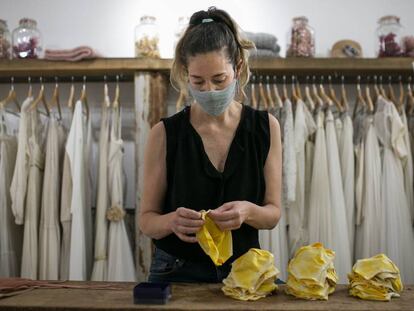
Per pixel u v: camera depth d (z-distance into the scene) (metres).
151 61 1.95
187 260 1.07
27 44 2.06
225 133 1.11
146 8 2.34
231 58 1.01
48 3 2.36
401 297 0.87
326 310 0.77
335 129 1.95
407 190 1.91
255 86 2.23
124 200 1.98
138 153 1.94
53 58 1.96
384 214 1.86
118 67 1.95
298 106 1.90
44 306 0.79
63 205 1.87
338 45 2.23
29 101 1.94
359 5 2.31
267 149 1.09
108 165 1.90
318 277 0.86
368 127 1.92
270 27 2.32
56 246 1.87
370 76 2.11
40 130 2.02
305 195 1.94
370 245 1.85
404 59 1.94
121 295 0.88
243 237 1.08
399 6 2.31
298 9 2.32
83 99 2.02
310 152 1.95
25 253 1.85
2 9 2.37
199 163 1.06
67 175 1.88
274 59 1.94
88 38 2.34
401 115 1.96
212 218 0.93
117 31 2.34
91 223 1.98
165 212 1.12
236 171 1.06
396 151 1.86
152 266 1.12
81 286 0.96
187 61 1.01
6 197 1.92
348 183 1.89
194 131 1.09
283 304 0.81
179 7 2.34
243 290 0.85
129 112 2.29
